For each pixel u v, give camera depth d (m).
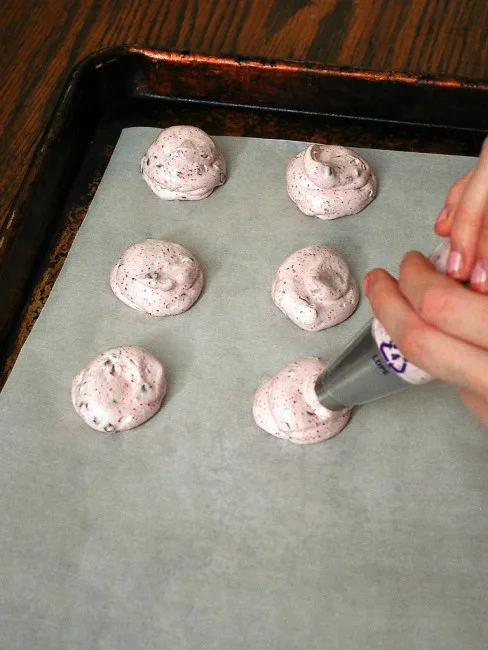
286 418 0.33
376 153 0.41
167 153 0.39
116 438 0.33
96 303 0.37
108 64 0.41
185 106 0.43
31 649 0.28
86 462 0.33
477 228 0.19
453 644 0.29
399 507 0.32
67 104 0.40
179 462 0.33
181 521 0.31
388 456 0.33
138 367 0.34
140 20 0.46
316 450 0.33
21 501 0.31
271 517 0.31
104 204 0.40
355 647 0.29
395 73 0.41
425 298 0.19
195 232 0.39
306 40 0.45
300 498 0.32
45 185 0.38
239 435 0.34
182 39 0.45
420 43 0.45
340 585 0.30
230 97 0.43
